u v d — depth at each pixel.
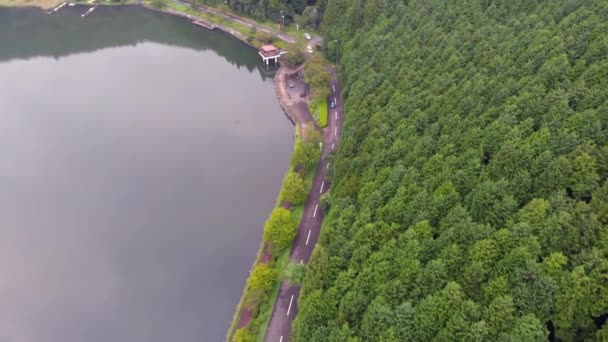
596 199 101.75
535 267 93.94
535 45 160.62
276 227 146.38
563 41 155.88
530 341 86.56
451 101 153.00
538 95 138.62
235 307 144.25
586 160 109.06
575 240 97.19
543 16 178.00
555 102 131.50
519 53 163.88
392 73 186.38
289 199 162.50
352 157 158.88
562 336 92.38
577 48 151.12
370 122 163.00
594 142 116.44
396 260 110.00
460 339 90.75
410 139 144.12
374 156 148.12
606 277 89.00
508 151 120.44
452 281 101.00
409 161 138.75
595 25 154.00
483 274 99.44
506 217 109.12
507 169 119.75
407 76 177.50
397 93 170.38
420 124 152.25
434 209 117.62
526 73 153.00
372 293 108.44
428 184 125.75
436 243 109.38
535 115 134.12
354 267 116.62
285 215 148.25
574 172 109.94
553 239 99.44
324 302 111.81
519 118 137.25
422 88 171.12
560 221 99.50
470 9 199.88
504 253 101.38
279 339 126.00
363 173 145.38
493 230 105.94
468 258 103.75
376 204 129.50
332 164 173.12
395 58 193.88
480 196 113.38
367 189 135.88
